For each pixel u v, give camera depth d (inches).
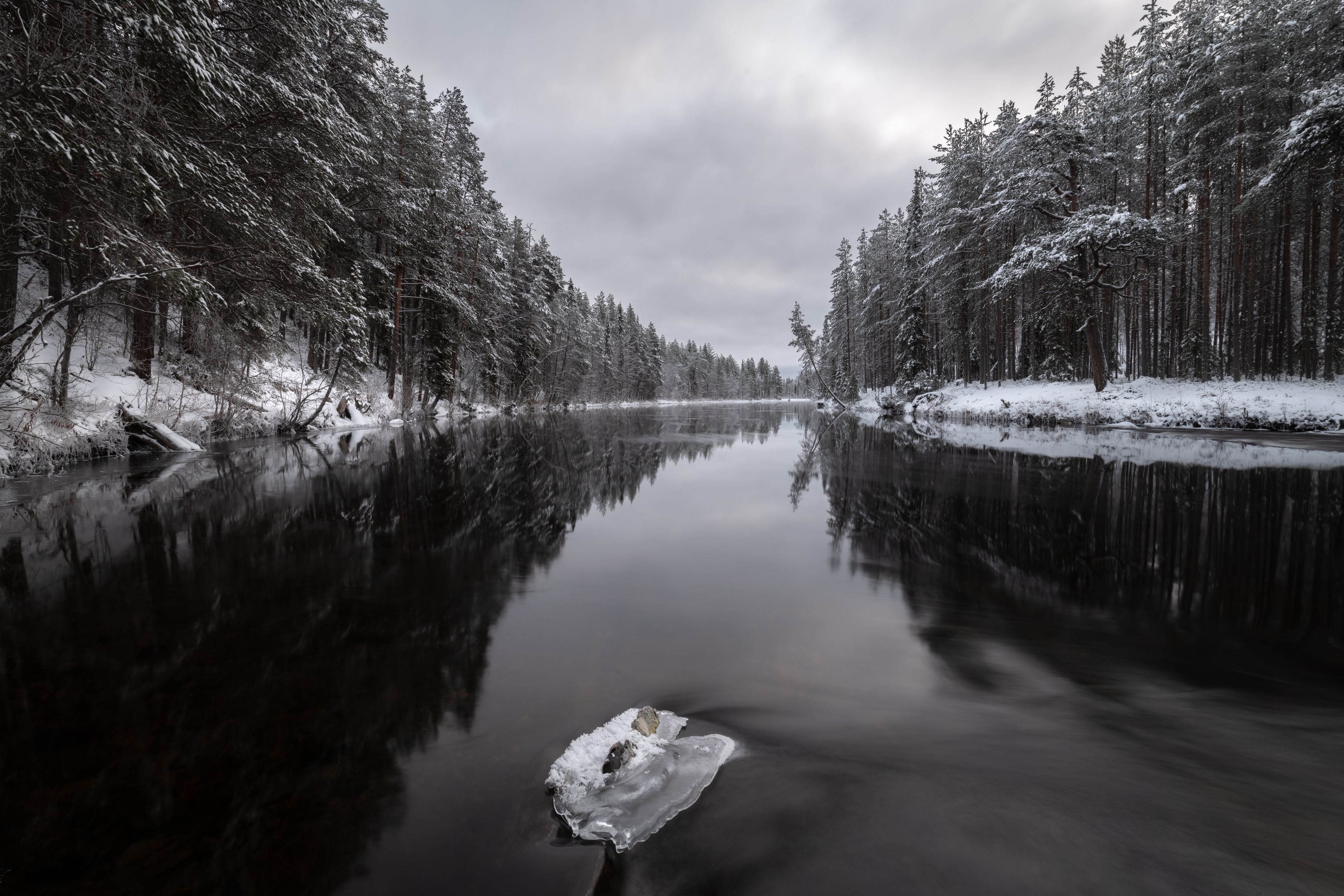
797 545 264.8
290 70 510.6
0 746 96.0
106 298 439.5
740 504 366.6
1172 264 880.9
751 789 82.7
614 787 82.7
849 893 60.8
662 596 190.7
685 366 4451.3
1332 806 76.5
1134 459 510.3
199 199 429.4
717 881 64.4
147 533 262.5
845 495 387.9
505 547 253.9
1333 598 185.5
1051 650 146.6
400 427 961.5
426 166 942.4
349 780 86.5
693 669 133.1
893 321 1648.6
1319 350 1010.7
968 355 1376.7
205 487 378.9
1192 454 533.3
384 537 264.2
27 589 187.2
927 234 1421.0
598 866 68.5
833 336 2389.3
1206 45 868.6
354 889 65.2
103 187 339.0
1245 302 962.1
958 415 1167.0
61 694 116.8
